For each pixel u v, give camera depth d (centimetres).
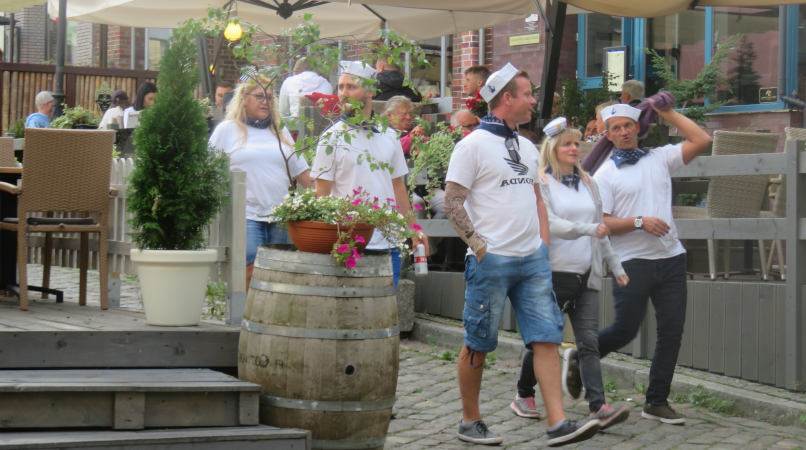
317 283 390
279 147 545
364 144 488
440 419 515
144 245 459
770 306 557
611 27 1135
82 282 544
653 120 526
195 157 464
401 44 494
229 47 509
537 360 443
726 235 576
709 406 543
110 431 371
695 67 1077
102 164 509
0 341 409
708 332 590
